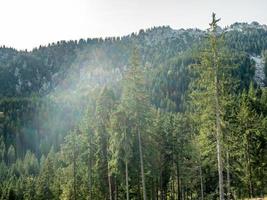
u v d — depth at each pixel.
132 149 40.66
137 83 38.75
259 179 50.91
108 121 48.22
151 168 46.34
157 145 48.84
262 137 50.12
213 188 63.22
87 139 54.47
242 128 47.12
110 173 45.34
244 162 49.03
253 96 61.03
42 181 83.31
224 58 30.45
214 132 31.73
